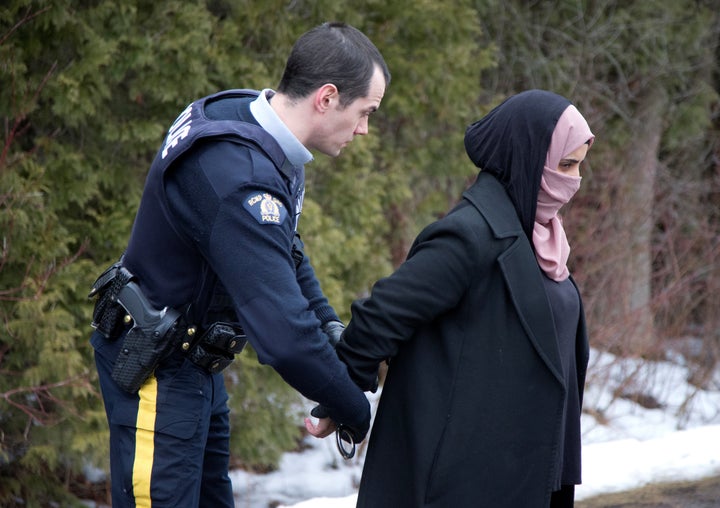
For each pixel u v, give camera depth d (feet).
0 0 32.24
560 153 15.92
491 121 16.70
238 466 43.34
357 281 47.96
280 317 14.87
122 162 37.22
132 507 16.74
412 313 15.61
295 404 45.96
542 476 16.20
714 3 73.10
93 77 33.32
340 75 15.85
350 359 16.15
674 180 68.95
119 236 35.78
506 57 65.92
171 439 16.42
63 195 34.40
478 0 62.23
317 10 43.01
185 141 15.38
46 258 33.06
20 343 33.94
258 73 39.09
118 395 16.78
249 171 15.07
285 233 15.37
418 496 16.08
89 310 34.81
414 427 16.16
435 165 52.90
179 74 35.88
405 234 52.11
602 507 24.76
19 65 31.63
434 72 48.57
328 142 16.57
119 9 34.47
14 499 36.37
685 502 24.90
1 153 32.45
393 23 47.60
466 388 15.94
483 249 15.67
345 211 45.37
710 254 59.52
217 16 39.99
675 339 58.44
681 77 70.64
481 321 15.97
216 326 16.47
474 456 15.96
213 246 15.03
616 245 58.23
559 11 68.23
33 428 34.91
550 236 16.97
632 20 68.74
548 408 16.11
